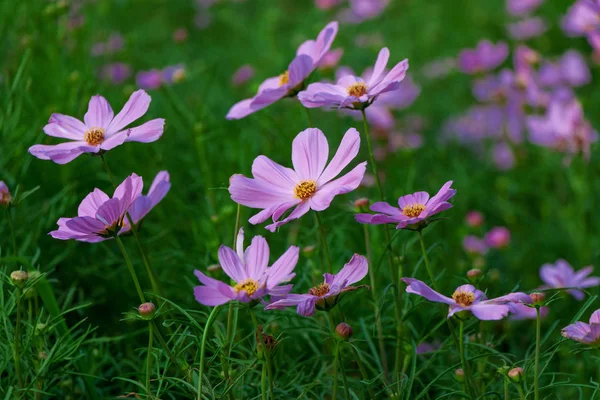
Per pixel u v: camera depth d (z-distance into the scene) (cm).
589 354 144
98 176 158
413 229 121
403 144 187
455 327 138
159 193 128
